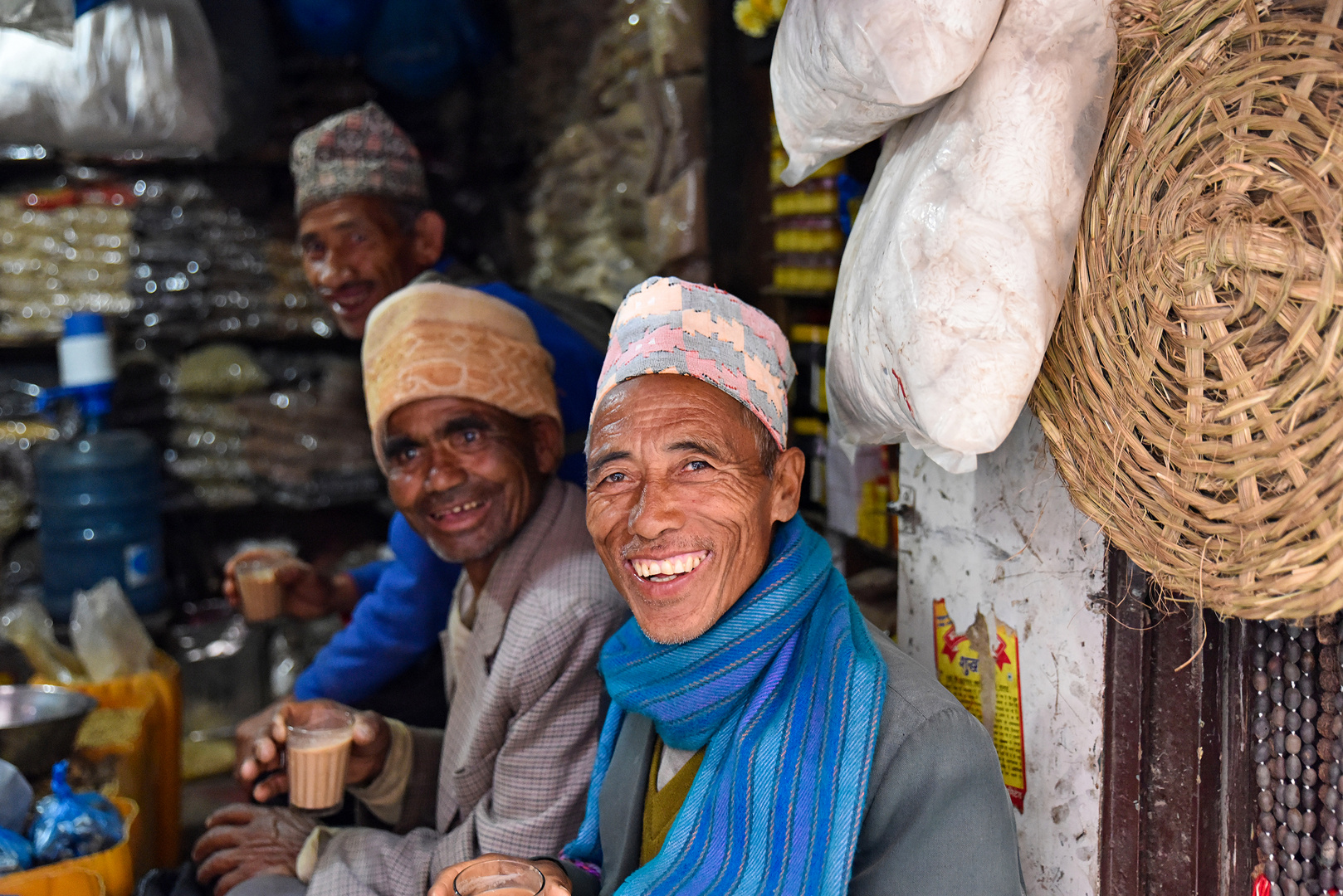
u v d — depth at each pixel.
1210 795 1.03
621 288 2.88
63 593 3.22
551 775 1.50
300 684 2.28
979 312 0.85
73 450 3.21
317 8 3.29
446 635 1.90
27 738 1.87
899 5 0.84
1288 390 0.71
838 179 2.04
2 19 1.71
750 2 2.34
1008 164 0.85
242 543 3.76
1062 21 0.86
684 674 1.09
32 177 3.33
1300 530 0.72
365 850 1.56
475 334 1.64
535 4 3.30
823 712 1.02
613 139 2.86
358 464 3.53
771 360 1.13
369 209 2.62
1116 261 0.84
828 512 2.13
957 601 1.31
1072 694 1.11
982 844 0.97
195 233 3.37
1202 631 0.97
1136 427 0.84
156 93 2.85
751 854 0.99
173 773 2.59
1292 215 0.70
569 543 1.64
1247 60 0.75
